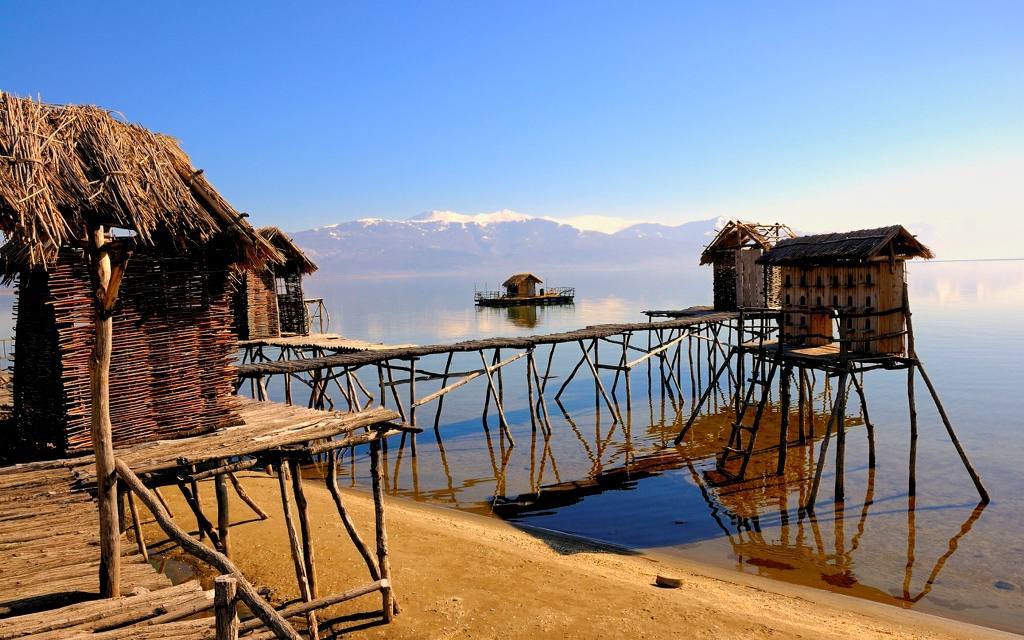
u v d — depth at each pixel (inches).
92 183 337.7
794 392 1432.1
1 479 383.9
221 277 470.6
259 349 1240.2
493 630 416.2
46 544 333.4
